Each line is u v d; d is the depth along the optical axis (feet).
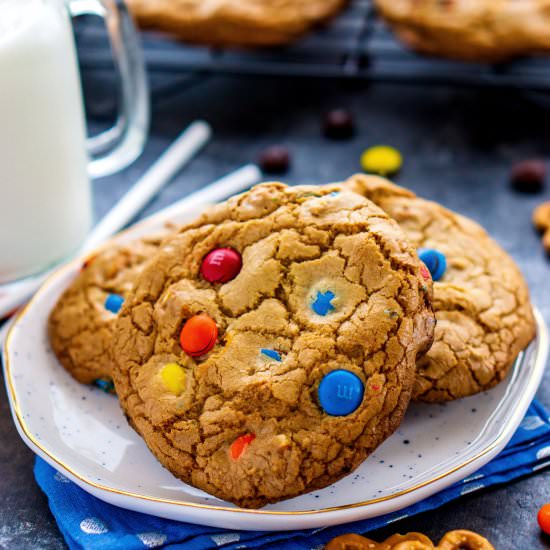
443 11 2.14
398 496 1.48
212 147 2.23
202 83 2.41
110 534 1.51
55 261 1.90
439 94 2.37
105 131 2.24
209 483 1.50
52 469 1.58
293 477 1.48
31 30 1.76
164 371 1.55
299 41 2.29
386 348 1.49
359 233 1.54
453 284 1.65
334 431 1.48
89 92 2.33
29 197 1.82
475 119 2.29
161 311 1.57
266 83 2.41
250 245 1.57
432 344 1.56
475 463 1.51
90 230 1.99
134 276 1.73
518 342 1.63
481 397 1.61
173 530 1.51
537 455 1.59
